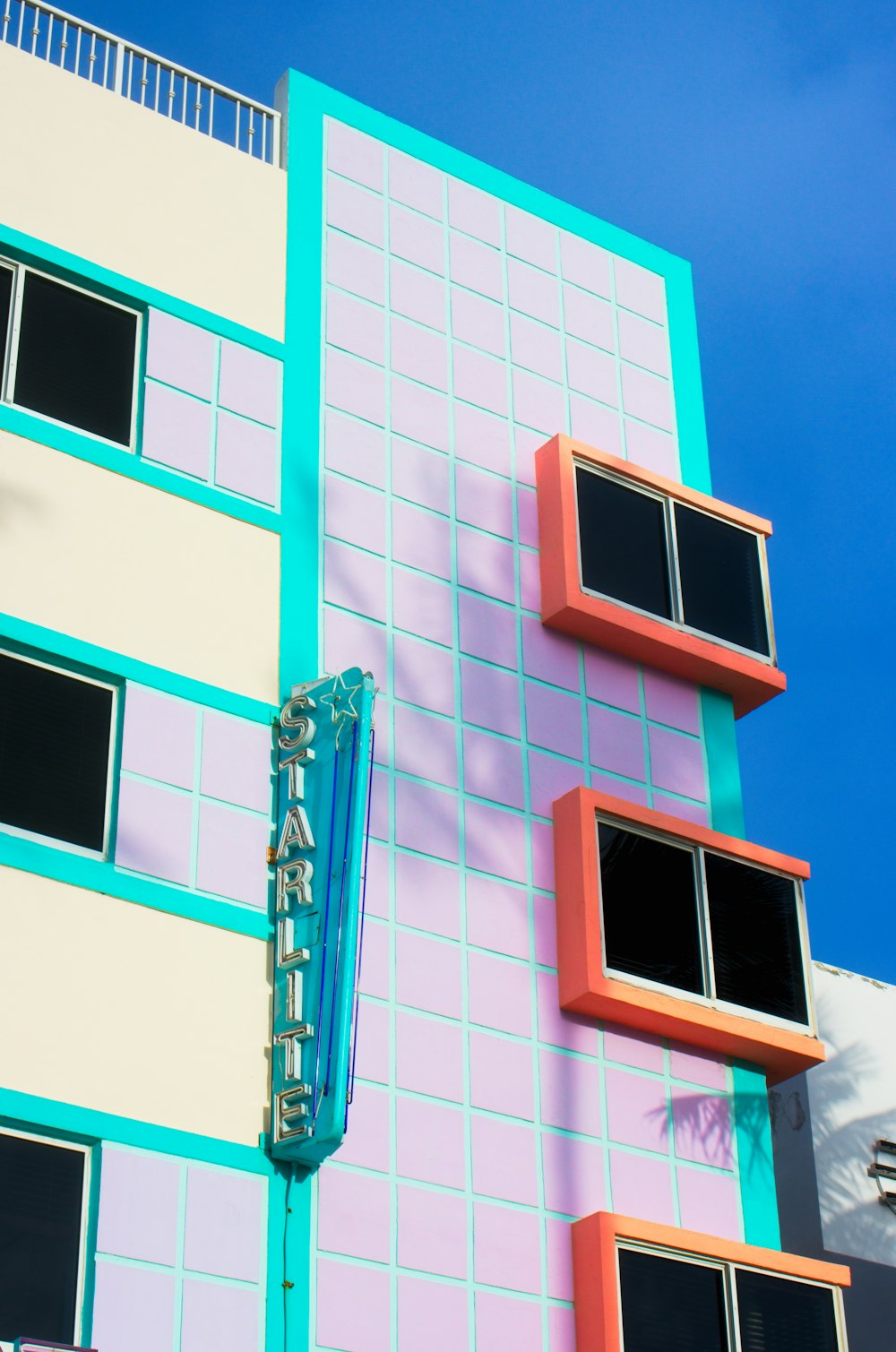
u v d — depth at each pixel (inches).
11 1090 614.2
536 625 839.7
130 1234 617.3
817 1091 1087.6
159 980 663.1
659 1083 767.1
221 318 815.7
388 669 781.3
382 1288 660.1
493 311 911.7
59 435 741.9
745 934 807.1
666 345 976.3
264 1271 637.9
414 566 813.9
